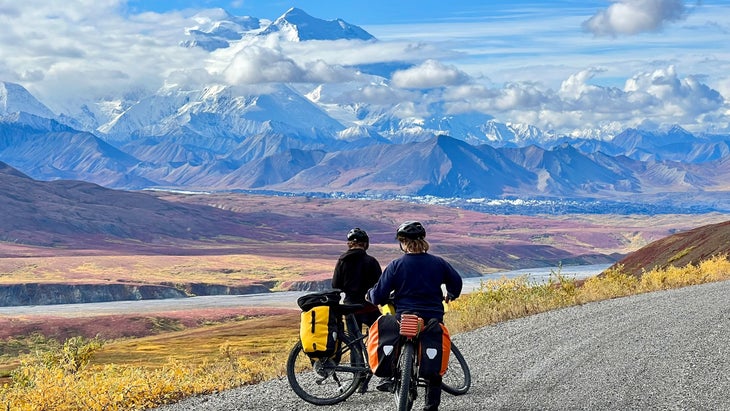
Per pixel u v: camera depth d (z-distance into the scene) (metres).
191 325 148.50
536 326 14.59
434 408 6.98
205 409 8.48
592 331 13.48
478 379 9.42
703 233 71.56
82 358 13.85
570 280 21.31
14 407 9.41
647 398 8.04
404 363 6.63
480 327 15.55
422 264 7.03
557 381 9.08
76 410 9.48
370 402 8.43
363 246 8.91
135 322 144.00
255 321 110.12
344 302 8.80
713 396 8.04
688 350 11.08
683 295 19.97
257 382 10.95
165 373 11.01
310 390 9.03
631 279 25.62
